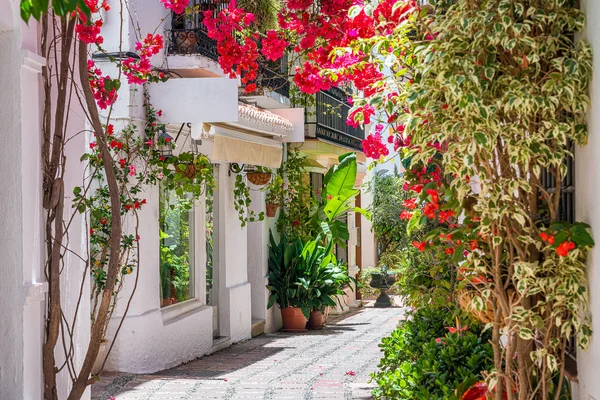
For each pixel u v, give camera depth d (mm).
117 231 5805
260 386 10398
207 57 12531
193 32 12297
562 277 4801
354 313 22531
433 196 5594
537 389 5129
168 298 13008
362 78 7230
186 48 12305
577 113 4852
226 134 12773
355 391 9938
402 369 7742
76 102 7055
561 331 4824
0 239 5906
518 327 5004
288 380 10953
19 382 5887
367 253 27234
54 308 6066
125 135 10984
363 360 13086
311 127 19078
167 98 11555
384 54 6230
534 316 4953
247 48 8453
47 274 6281
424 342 8961
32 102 6086
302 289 17953
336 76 7457
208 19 8398
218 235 15414
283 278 17922
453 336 7871
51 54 6656
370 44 6672
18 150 5887
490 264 5473
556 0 4805
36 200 6102
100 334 5852
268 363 12867
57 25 6574
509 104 4738
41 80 6359
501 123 5059
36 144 6121
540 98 4695
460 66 4965
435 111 5156
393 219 26188
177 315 13062
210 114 11477
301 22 7492
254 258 17406
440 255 9500
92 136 10250
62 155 6215
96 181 11008
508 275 5125
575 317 4750
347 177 18250
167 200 12859
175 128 12961
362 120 6879
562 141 4891
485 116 4789
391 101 5930
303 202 18781
